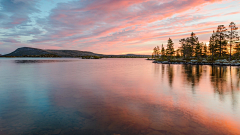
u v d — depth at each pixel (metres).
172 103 11.11
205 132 6.67
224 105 10.59
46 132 6.81
